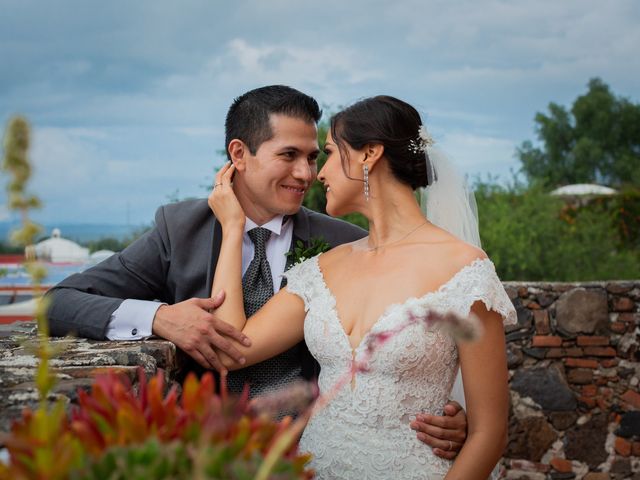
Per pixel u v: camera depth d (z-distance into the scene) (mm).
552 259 11711
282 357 2932
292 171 3006
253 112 3020
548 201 12047
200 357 2736
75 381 1921
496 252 11195
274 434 1280
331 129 2689
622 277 11953
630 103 42906
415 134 2648
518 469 5207
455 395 2898
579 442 5191
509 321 2475
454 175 2828
